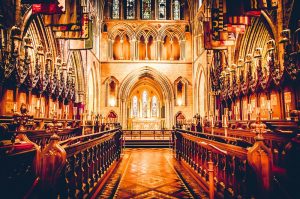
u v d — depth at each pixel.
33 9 13.21
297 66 12.81
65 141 5.56
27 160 4.43
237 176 6.07
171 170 12.70
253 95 17.39
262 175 4.82
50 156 4.68
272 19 15.53
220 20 15.82
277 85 14.27
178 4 35.66
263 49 20.78
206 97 27.69
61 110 19.44
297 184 5.30
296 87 12.97
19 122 5.45
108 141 11.94
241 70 19.86
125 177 11.03
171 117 33.62
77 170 6.46
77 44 21.28
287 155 5.73
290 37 13.73
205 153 8.98
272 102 15.06
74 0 14.74
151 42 35.38
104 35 34.28
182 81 34.12
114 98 33.97
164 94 34.16
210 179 6.29
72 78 21.48
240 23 15.77
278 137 7.59
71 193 5.83
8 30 13.05
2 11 12.77
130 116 38.62
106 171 10.81
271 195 4.79
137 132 32.88
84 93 26.50
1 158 3.52
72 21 14.53
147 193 8.49
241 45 22.14
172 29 34.88
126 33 34.72
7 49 12.79
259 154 4.86
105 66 33.91
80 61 25.66
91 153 8.06
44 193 4.63
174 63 34.28
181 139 15.14
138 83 38.72
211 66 26.38
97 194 8.35
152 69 34.03
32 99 15.60
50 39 19.62
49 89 17.09
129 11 35.31
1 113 12.30
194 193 8.47
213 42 19.73
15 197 4.00
